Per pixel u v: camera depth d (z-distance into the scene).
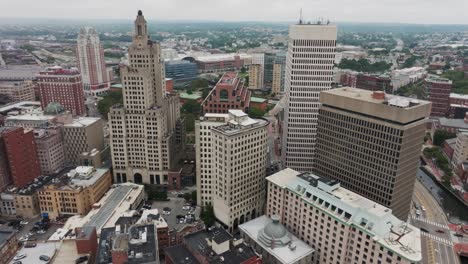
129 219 181.62
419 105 176.50
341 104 198.25
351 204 159.62
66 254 166.88
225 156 193.38
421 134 185.00
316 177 182.75
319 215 169.25
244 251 153.12
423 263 188.00
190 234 166.38
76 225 196.12
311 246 178.12
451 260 190.75
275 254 167.12
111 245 151.75
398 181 182.88
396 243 141.88
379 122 179.88
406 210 199.12
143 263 134.50
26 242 182.62
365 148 190.25
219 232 161.12
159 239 182.25
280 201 191.25
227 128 198.88
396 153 176.38
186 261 151.88
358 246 154.00
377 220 148.50
